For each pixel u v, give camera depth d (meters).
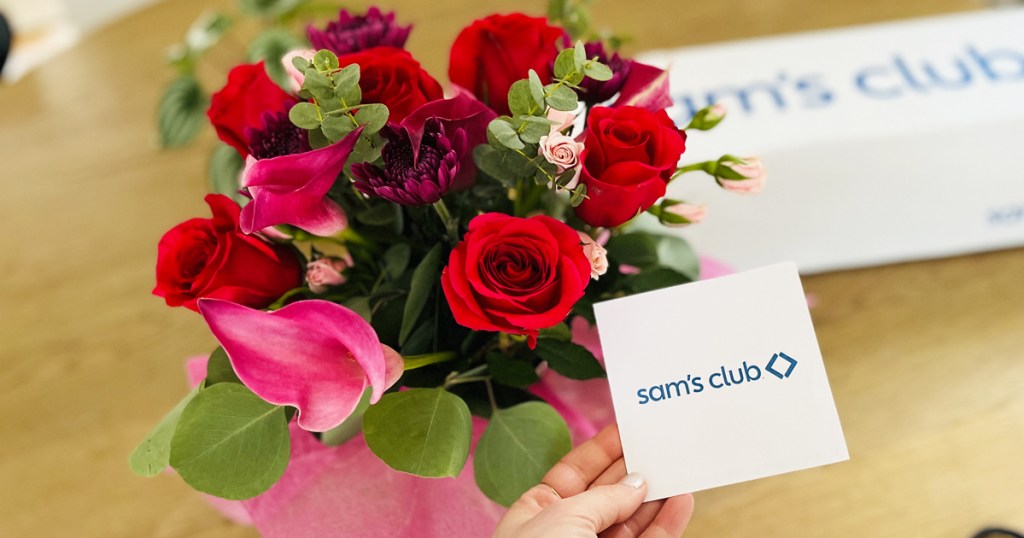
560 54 0.45
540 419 0.50
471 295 0.43
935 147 0.66
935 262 0.72
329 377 0.44
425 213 0.51
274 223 0.45
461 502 0.54
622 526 0.54
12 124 0.87
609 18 0.89
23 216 0.80
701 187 0.67
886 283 0.71
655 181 0.45
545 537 0.46
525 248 0.44
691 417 0.51
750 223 0.70
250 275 0.48
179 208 0.79
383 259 0.53
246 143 0.51
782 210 0.69
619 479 0.52
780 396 0.51
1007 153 0.66
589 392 0.59
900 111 0.67
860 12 0.85
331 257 0.52
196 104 0.78
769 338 0.51
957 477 0.60
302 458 0.55
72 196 0.81
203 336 0.72
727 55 0.74
